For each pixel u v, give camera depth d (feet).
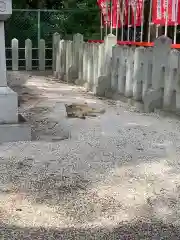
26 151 15.93
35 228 10.42
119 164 14.60
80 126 19.88
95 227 10.52
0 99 17.26
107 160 14.98
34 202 11.74
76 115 22.24
